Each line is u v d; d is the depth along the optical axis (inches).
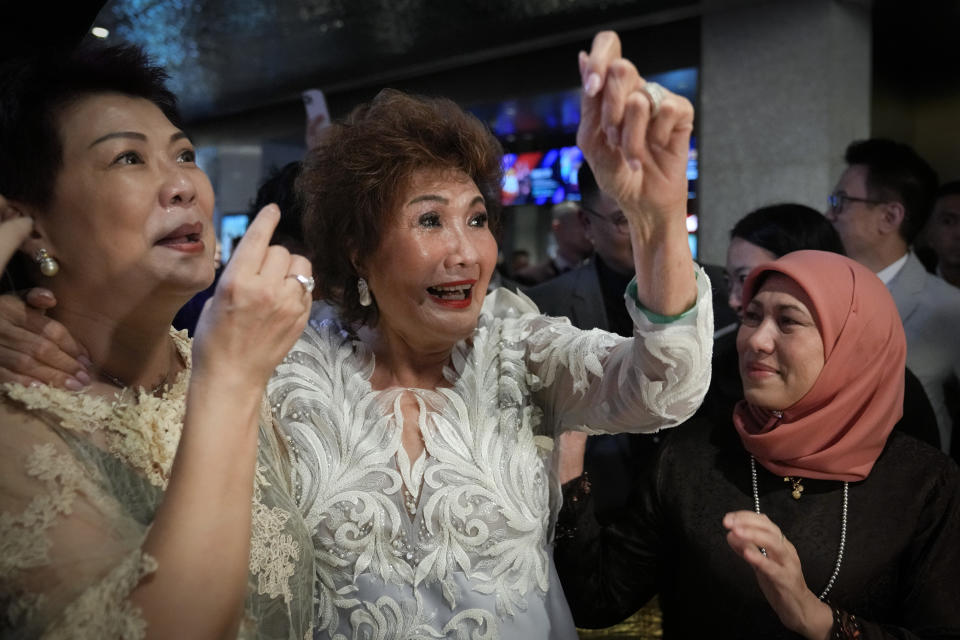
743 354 65.1
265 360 35.2
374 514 51.4
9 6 47.5
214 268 41.9
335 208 54.6
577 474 66.7
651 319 44.8
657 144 38.3
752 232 91.0
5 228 37.0
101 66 39.8
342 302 57.4
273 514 44.0
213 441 34.0
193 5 215.8
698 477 65.6
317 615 50.8
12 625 32.8
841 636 52.9
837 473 61.2
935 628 57.2
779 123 209.2
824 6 201.8
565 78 262.7
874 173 112.3
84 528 34.8
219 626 33.7
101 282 39.7
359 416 53.9
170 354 46.4
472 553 51.3
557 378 56.0
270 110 351.6
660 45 236.1
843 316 61.6
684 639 64.4
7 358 38.0
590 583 65.8
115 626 32.1
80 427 37.8
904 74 233.8
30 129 38.2
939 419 104.3
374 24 236.5
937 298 107.9
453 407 54.3
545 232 346.9
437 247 51.8
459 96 289.6
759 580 53.4
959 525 59.5
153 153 39.8
